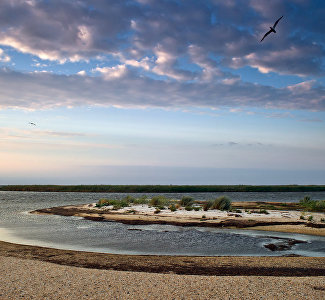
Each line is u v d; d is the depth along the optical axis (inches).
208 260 550.6
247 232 861.2
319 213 1248.2
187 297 354.3
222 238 775.7
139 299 346.3
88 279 413.1
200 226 956.0
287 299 349.7
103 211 1305.4
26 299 338.6
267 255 604.4
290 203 1796.3
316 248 667.4
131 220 1059.3
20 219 1123.3
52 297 346.0
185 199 1550.2
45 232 854.5
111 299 344.8
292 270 486.6
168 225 976.9
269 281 414.9
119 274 441.7
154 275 439.5
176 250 643.5
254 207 1517.0
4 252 596.7
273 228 912.9
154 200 1539.1
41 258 551.8
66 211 1336.1
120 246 678.5
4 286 378.3
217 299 349.1
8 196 2684.5
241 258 569.0
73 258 555.2
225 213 1203.2
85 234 825.5
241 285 397.1
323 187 4335.6
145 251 631.8
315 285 399.2
